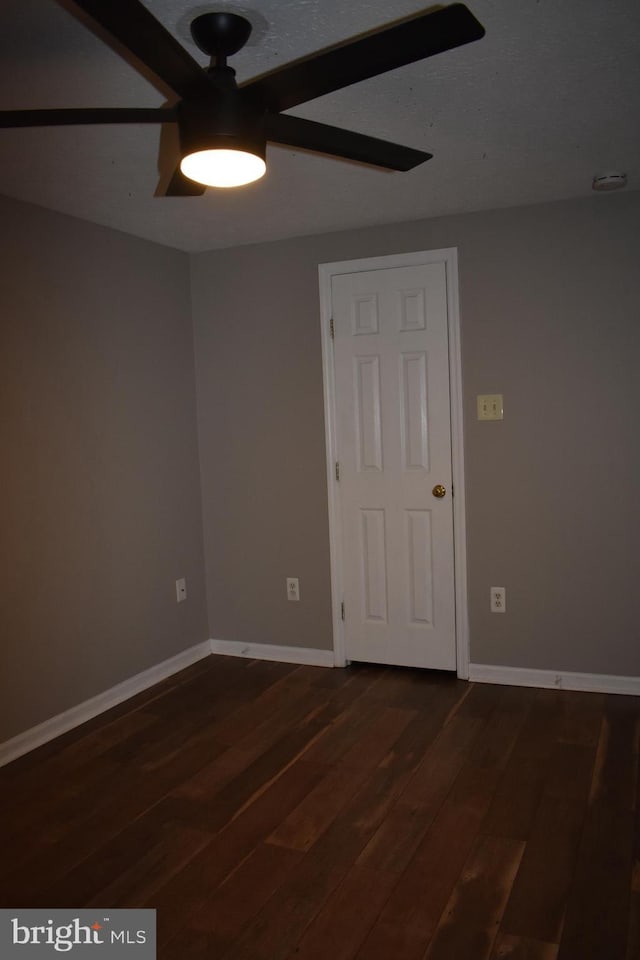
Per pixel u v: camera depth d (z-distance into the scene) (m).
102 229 3.38
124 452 3.52
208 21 1.63
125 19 1.22
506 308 3.39
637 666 3.32
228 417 4.01
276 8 1.62
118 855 2.26
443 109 2.21
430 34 1.30
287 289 3.80
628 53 1.88
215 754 2.91
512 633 3.51
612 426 3.27
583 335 3.28
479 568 3.55
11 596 2.90
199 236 3.63
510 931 1.88
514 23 1.71
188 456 3.99
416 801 2.51
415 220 3.51
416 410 3.60
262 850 2.27
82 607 3.26
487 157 2.65
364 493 3.74
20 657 2.95
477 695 3.41
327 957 1.82
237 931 1.92
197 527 4.05
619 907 1.95
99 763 2.87
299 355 3.81
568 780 2.60
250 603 4.05
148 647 3.68
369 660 3.82
